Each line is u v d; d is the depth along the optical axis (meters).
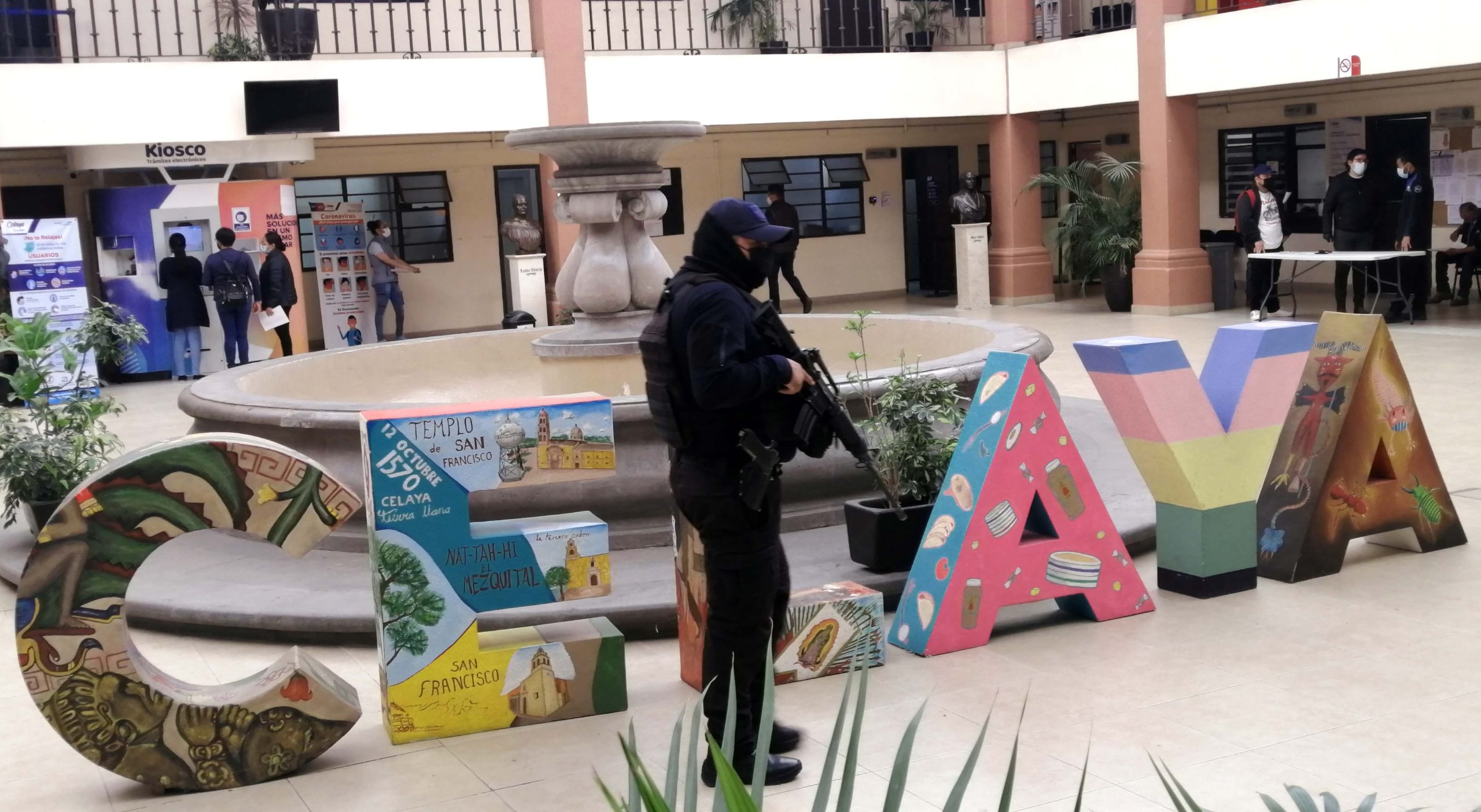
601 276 7.23
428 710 4.04
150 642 5.11
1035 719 3.92
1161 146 15.16
